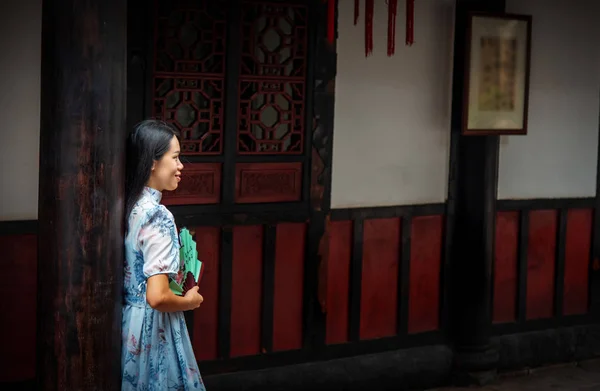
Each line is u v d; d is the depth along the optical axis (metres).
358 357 5.56
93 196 3.21
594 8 6.34
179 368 3.36
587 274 6.51
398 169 5.64
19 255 4.34
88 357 3.27
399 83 5.58
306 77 5.17
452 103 5.79
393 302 5.73
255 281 5.14
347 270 5.52
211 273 4.98
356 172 5.46
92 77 3.17
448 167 5.84
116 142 3.25
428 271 5.86
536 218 6.25
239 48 4.89
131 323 3.30
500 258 6.12
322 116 5.25
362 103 5.43
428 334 5.87
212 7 4.80
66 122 3.17
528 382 6.02
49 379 3.30
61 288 3.24
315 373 5.36
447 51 5.75
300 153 5.20
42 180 3.26
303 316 5.33
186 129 4.79
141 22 4.57
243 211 5.01
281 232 5.20
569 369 6.32
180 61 4.72
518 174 6.12
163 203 4.76
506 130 5.75
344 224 5.47
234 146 4.94
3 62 4.23
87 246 3.22
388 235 5.66
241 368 5.13
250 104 4.98
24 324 4.39
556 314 6.39
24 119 4.30
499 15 5.66
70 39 3.14
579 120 6.36
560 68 6.22
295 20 5.12
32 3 4.29
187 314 4.93
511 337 6.16
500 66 5.70
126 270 3.33
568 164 6.34
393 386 5.68
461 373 5.86
